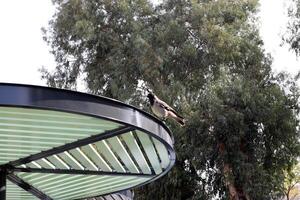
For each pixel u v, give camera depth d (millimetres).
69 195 10891
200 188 19812
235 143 19062
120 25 22609
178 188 20156
